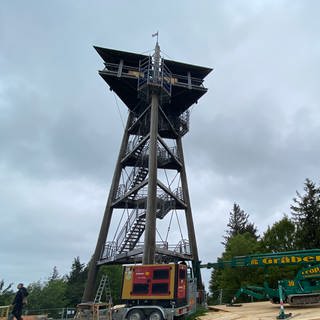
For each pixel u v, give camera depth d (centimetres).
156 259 3322
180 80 4175
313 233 4316
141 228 3597
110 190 3838
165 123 4225
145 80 3812
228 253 4594
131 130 4212
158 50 3984
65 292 9731
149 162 3406
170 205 3712
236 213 7788
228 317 1803
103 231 3606
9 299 9131
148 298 1997
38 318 2447
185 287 2162
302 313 1730
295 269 3762
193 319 2031
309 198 4484
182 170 4056
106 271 8556
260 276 3931
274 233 4662
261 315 1778
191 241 3625
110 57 3956
